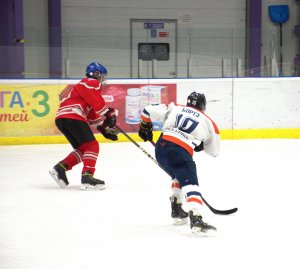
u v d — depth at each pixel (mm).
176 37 24875
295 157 19984
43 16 30719
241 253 9531
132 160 19594
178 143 10703
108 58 24500
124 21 31719
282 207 12836
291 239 10367
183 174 10547
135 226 11266
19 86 23188
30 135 23375
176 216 11242
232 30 25234
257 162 18984
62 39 24234
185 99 24641
